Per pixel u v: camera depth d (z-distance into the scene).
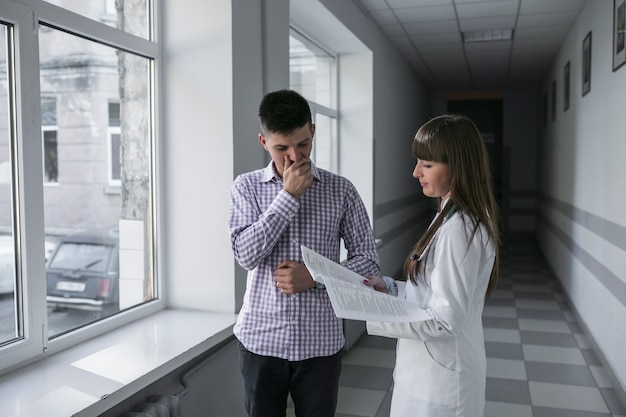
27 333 1.78
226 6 2.36
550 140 7.52
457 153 1.37
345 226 1.73
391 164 6.40
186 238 2.47
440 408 1.39
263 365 1.62
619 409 3.01
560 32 5.79
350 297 1.29
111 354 1.89
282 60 2.94
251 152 2.57
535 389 3.29
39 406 1.48
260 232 1.49
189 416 2.11
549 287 6.18
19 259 1.76
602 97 3.93
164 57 2.45
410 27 5.55
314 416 1.64
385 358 3.81
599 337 3.83
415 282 1.45
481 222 1.37
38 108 1.77
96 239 2.29
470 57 7.20
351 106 5.34
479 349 1.43
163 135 2.47
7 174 1.74
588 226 4.39
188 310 2.47
